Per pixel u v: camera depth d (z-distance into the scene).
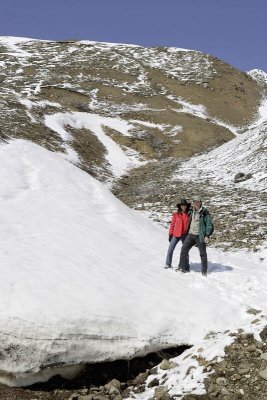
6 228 10.43
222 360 7.06
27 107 38.28
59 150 31.92
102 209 13.40
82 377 7.55
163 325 7.99
